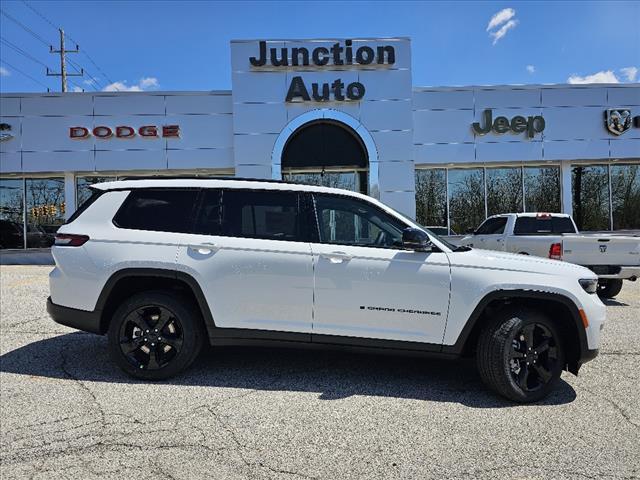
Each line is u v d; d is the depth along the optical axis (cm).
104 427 353
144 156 1583
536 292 412
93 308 446
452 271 422
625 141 1661
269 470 298
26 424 357
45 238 1617
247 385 440
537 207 1692
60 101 1570
